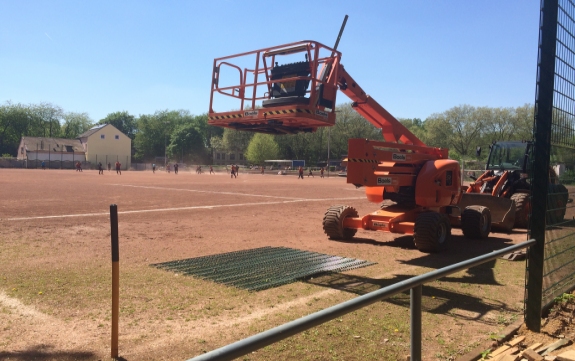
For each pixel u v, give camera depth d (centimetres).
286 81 783
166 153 11050
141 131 12900
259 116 777
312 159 9688
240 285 680
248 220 1454
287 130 866
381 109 995
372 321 532
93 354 429
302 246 1028
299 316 549
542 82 481
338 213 1082
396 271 798
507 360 418
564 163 543
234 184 3675
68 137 12306
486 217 1162
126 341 462
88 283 670
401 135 1034
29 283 662
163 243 1027
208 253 928
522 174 1398
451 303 612
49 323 508
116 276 420
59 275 712
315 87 748
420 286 314
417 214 1035
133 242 1029
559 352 448
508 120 7056
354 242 1088
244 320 532
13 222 1295
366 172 817
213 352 187
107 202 1933
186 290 650
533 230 494
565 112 531
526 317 507
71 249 926
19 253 875
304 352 441
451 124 7506
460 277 760
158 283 683
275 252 945
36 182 3450
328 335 486
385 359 431
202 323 520
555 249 538
